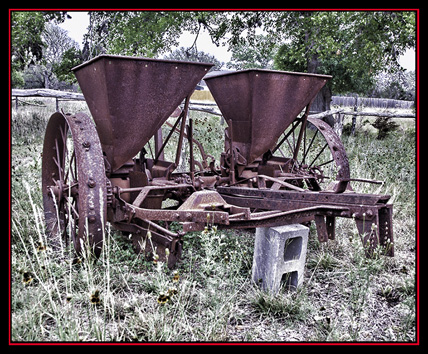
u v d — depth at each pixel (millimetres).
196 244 4195
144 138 3994
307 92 4926
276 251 3182
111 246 3691
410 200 5738
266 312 2939
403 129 15227
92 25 10727
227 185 4984
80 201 3160
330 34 11258
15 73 24703
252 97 4586
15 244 3768
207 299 2938
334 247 4195
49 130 4301
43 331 2381
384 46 11719
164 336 2473
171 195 4270
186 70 3934
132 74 3635
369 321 2885
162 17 10820
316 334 2658
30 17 10195
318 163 8070
